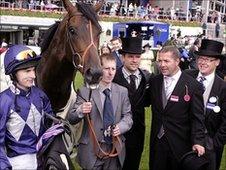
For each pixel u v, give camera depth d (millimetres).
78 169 4930
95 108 3590
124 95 3729
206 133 3848
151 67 10633
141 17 34844
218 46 3959
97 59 3463
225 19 43219
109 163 3635
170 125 3742
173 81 3760
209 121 3918
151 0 45312
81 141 3627
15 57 2971
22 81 3004
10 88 3031
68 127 3150
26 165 3016
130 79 4137
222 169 5613
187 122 3748
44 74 4047
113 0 37312
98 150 3551
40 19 28750
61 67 3912
